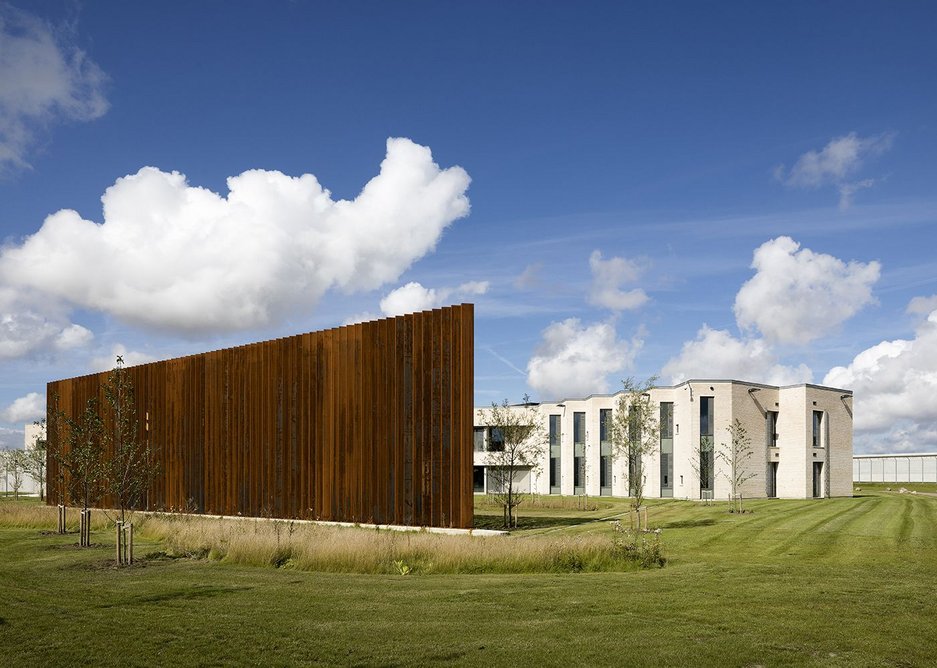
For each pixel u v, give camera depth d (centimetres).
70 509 3061
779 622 978
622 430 2816
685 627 952
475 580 1398
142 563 1688
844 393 4900
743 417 4531
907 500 3741
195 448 3584
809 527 2512
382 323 2920
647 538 2052
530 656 820
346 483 2939
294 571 1561
